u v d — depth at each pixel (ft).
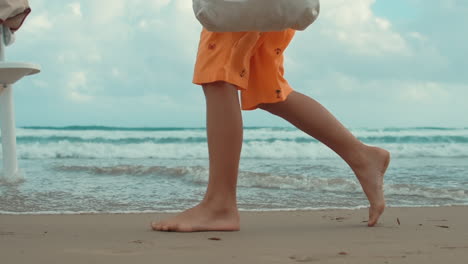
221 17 5.50
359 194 11.71
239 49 6.02
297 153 32.14
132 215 8.47
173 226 6.27
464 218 7.93
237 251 4.76
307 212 8.93
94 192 12.01
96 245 5.16
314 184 12.94
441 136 46.65
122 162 26.21
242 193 11.77
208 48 6.11
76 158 31.58
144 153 34.19
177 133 48.08
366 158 6.95
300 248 4.95
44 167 20.24
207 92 6.20
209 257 4.45
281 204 10.18
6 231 6.47
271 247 5.02
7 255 4.56
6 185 13.38
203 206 6.39
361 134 50.93
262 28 5.56
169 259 4.36
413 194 11.73
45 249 4.90
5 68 13.48
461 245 5.16
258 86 6.59
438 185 13.71
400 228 6.70
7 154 14.51
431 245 5.14
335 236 5.89
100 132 47.83
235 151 6.21
